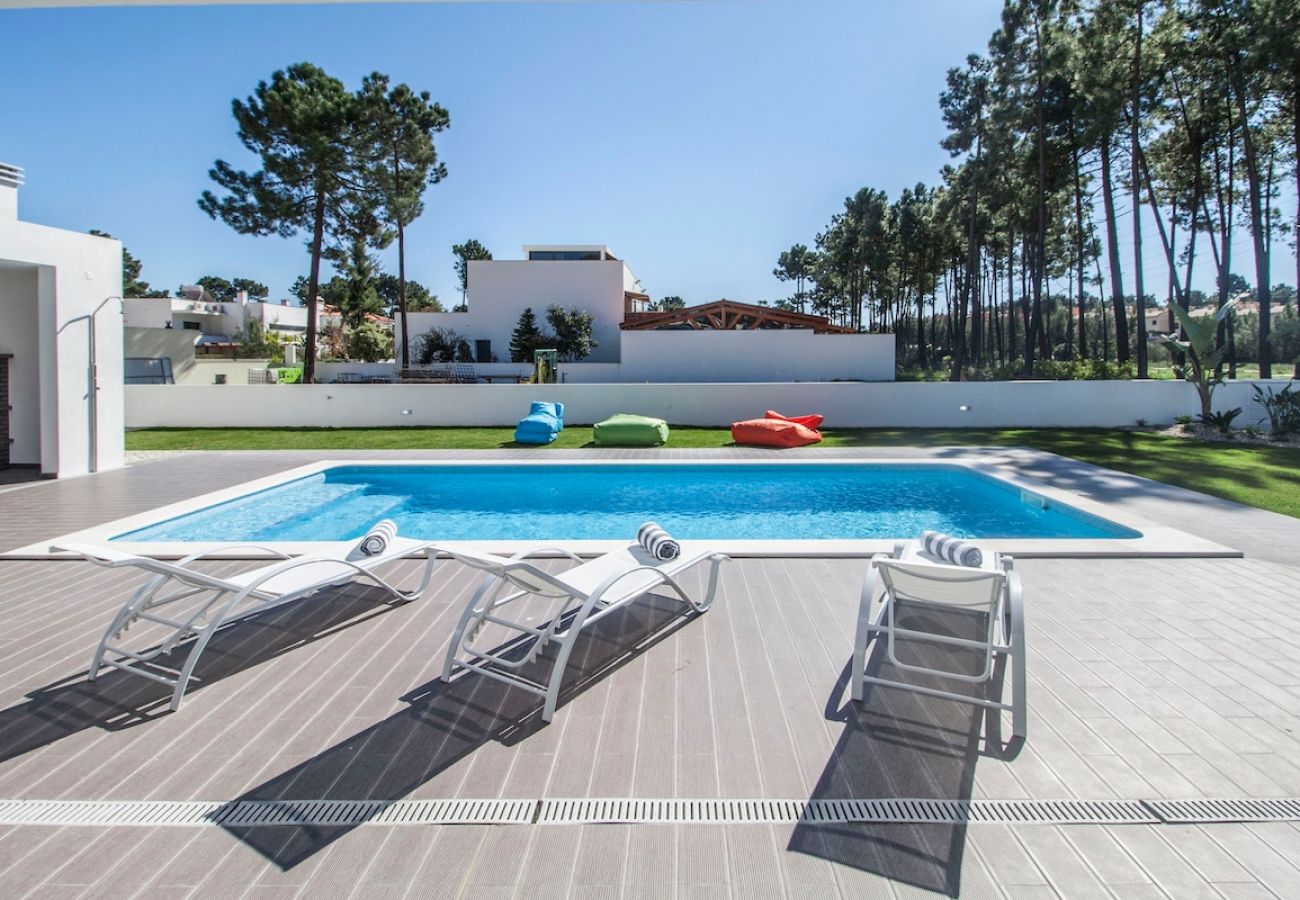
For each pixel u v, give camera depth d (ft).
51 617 14.32
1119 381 49.83
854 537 24.98
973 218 90.22
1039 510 26.91
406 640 12.94
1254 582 15.93
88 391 33.42
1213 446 40.16
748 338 81.41
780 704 10.39
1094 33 65.62
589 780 8.46
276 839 7.39
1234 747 9.10
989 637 10.51
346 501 31.40
